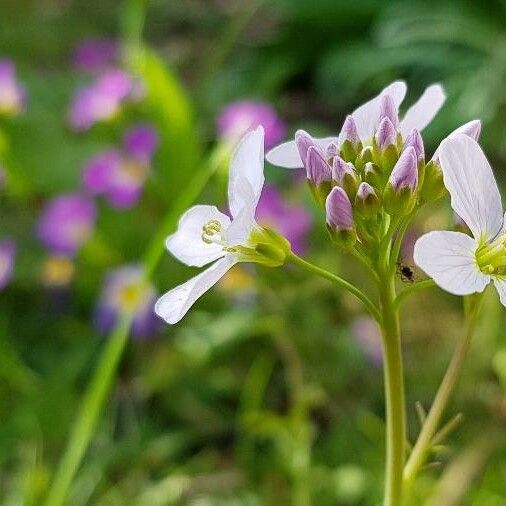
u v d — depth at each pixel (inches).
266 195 10.6
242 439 8.9
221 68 18.5
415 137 5.2
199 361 9.3
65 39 19.4
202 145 13.9
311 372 9.4
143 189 11.4
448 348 9.9
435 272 4.7
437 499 8.0
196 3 22.3
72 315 10.9
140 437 9.0
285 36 17.7
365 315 10.3
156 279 10.6
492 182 5.0
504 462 8.5
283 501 8.4
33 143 13.2
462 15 16.2
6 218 12.4
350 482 8.2
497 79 14.9
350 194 5.2
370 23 17.2
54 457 8.9
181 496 8.4
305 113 16.9
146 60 11.2
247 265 10.0
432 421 5.6
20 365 9.6
